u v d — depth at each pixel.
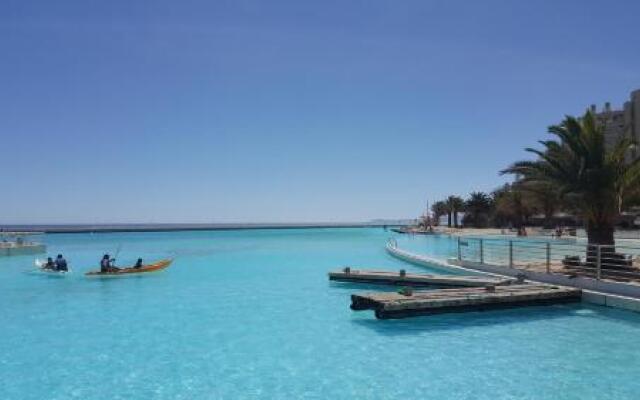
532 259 29.17
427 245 53.94
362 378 11.03
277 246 63.09
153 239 91.38
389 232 131.00
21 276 29.11
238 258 42.75
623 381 10.54
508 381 10.65
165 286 24.86
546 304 17.47
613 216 21.50
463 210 115.88
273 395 10.20
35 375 11.49
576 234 56.59
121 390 10.55
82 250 56.00
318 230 175.75
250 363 12.17
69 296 21.91
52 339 14.51
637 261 23.41
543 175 22.66
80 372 11.66
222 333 15.05
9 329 15.75
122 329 15.67
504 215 89.31
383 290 22.86
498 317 16.23
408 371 11.40
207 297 21.41
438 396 9.96
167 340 14.31
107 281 26.86
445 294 17.00
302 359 12.41
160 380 11.11
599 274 17.73
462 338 13.93
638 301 15.77
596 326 15.02
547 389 10.18
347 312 17.95
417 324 15.59
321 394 10.20
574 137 21.92
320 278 27.75
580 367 11.44
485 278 21.50
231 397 10.12
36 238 96.69
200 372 11.59
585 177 21.14
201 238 96.50
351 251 51.91
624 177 21.06
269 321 16.59
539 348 12.90
